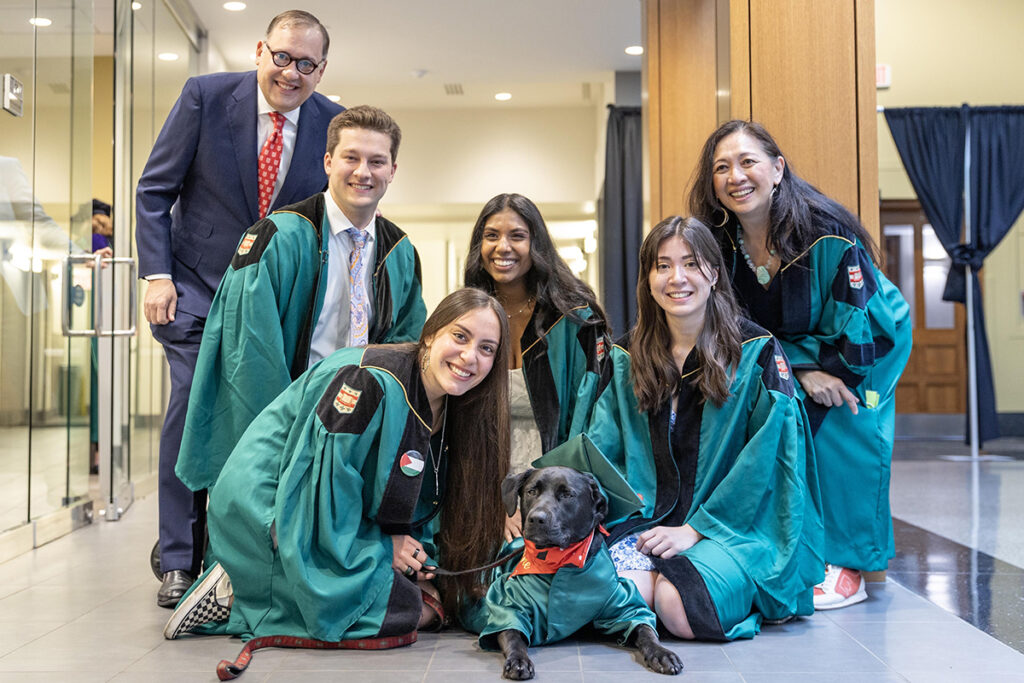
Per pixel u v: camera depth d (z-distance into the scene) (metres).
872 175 3.48
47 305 4.23
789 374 2.86
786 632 2.66
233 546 2.50
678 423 2.84
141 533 4.41
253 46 7.99
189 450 2.86
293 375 2.97
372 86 9.29
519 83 9.22
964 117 8.41
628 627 2.45
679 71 5.99
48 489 4.30
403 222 11.48
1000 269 9.84
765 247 3.13
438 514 2.79
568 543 2.39
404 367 2.55
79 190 4.58
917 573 3.49
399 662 2.34
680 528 2.73
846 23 3.52
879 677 2.22
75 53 4.50
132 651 2.43
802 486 2.77
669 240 2.78
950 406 9.84
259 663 2.31
